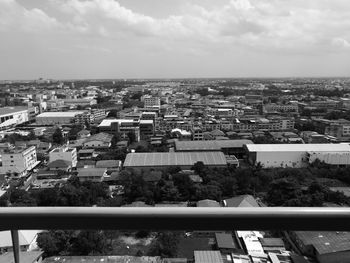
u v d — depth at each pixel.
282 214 0.97
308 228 0.98
